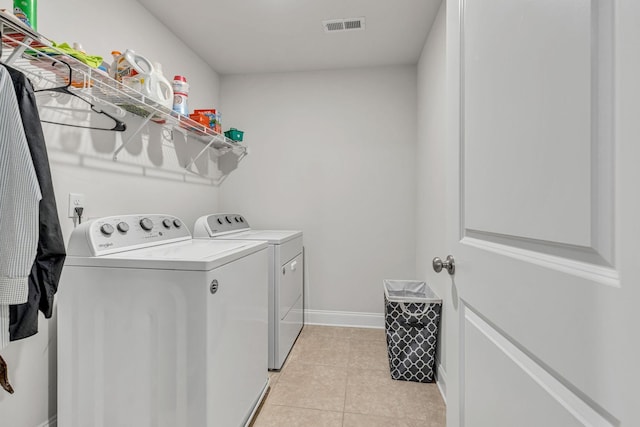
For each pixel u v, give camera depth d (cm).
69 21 149
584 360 47
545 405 56
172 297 119
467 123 89
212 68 294
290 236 246
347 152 296
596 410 46
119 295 122
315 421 165
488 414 77
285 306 231
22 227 92
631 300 39
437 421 166
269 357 216
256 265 167
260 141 307
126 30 187
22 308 99
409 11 209
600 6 45
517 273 65
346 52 265
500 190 71
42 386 138
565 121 51
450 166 103
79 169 155
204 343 117
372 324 294
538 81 57
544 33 56
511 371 67
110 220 142
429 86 233
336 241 298
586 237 47
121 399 122
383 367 221
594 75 45
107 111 169
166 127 224
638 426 38
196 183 267
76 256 126
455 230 98
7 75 93
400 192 289
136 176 195
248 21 220
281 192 305
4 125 91
